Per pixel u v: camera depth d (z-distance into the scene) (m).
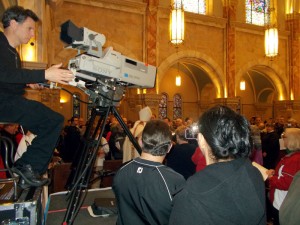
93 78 2.35
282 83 16.36
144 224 1.86
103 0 11.71
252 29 15.41
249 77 19.06
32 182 1.85
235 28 14.86
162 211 1.83
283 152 7.02
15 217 1.60
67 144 7.18
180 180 1.91
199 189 1.20
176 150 3.76
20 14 2.02
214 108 1.36
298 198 1.47
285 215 1.50
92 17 11.60
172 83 18.30
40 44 5.37
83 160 2.47
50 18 7.83
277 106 16.64
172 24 10.39
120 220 1.97
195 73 17.94
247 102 19.64
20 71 1.90
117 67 2.43
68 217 2.23
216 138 1.26
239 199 1.18
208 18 14.15
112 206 2.65
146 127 2.07
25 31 2.05
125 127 2.59
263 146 7.22
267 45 11.73
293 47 16.27
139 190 1.88
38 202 1.74
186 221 1.18
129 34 12.38
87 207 2.87
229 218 1.15
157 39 12.84
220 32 14.71
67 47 2.34
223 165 1.25
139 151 2.61
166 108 18.09
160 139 2.01
